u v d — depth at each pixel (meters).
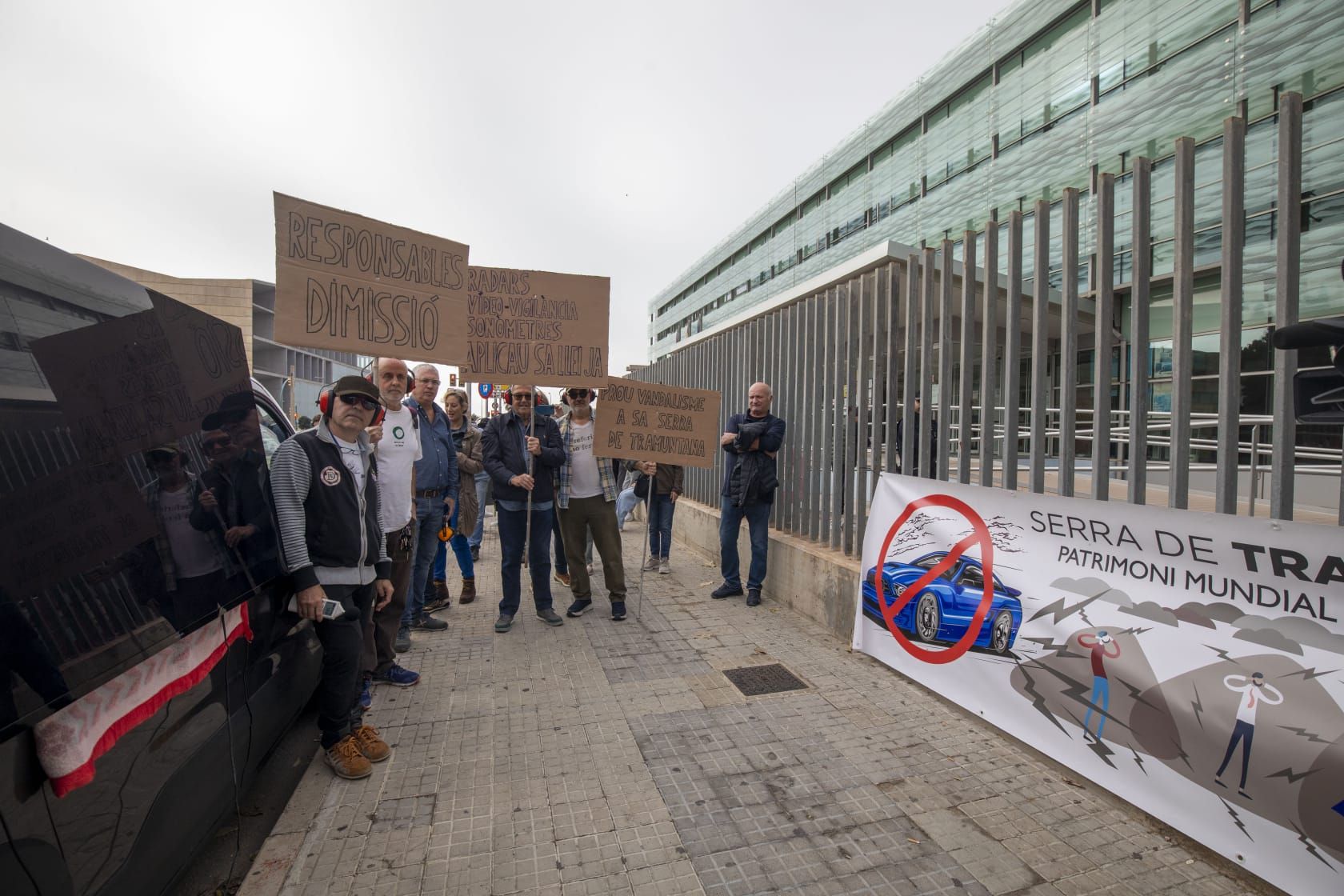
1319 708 2.08
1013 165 16.08
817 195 27.73
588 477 5.41
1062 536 3.07
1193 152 2.67
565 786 2.90
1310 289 8.95
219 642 2.21
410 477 4.11
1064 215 3.17
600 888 2.25
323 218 3.30
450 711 3.65
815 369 5.69
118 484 1.68
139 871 1.72
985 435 3.67
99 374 1.65
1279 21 9.66
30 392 1.40
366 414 3.05
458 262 3.77
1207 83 10.89
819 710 3.66
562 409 7.79
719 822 2.63
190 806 2.00
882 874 2.32
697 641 4.84
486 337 5.05
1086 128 13.73
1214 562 2.44
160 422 1.92
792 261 30.23
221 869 2.43
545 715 3.61
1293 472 2.37
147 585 1.74
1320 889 2.03
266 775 3.16
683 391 5.71
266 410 3.52
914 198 20.84
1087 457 9.95
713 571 7.24
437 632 5.07
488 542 9.45
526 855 2.43
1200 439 9.61
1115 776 2.69
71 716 1.45
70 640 1.43
